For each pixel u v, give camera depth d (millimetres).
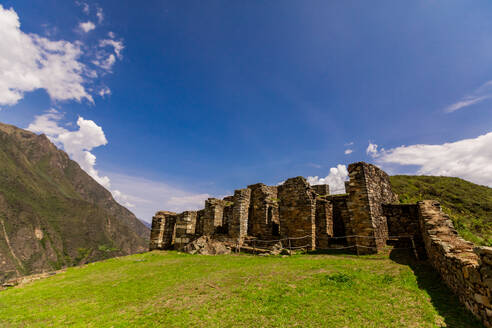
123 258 21891
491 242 15727
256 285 9391
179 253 22250
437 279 8625
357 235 14828
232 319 6684
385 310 6453
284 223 19484
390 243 15688
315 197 19406
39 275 16516
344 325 5852
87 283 13023
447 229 10969
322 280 9281
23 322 7949
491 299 4828
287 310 6871
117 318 7555
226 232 25297
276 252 17016
